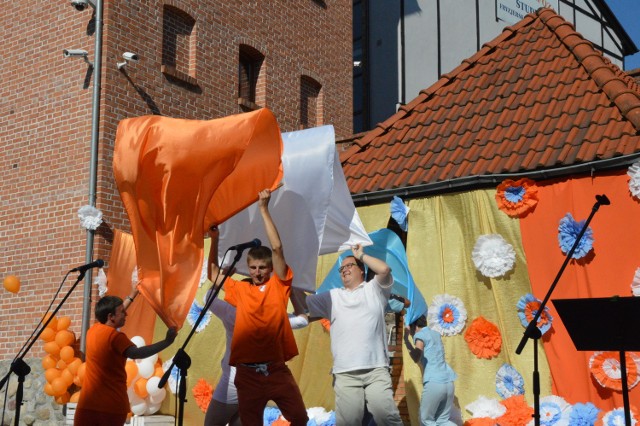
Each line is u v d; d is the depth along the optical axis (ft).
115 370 20.83
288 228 22.98
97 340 20.74
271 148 21.83
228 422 22.58
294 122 50.70
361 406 21.90
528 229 27.71
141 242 22.13
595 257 26.16
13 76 42.24
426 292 29.40
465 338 28.19
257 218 23.41
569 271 26.63
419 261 29.81
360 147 35.42
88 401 20.58
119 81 39.55
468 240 28.91
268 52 49.37
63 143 39.70
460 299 28.58
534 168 27.76
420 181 30.40
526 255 27.61
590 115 29.25
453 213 29.45
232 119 21.75
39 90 41.11
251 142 22.11
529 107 31.76
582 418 24.36
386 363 22.13
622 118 28.30
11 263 40.55
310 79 52.85
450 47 69.10
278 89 49.78
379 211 31.35
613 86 29.81
